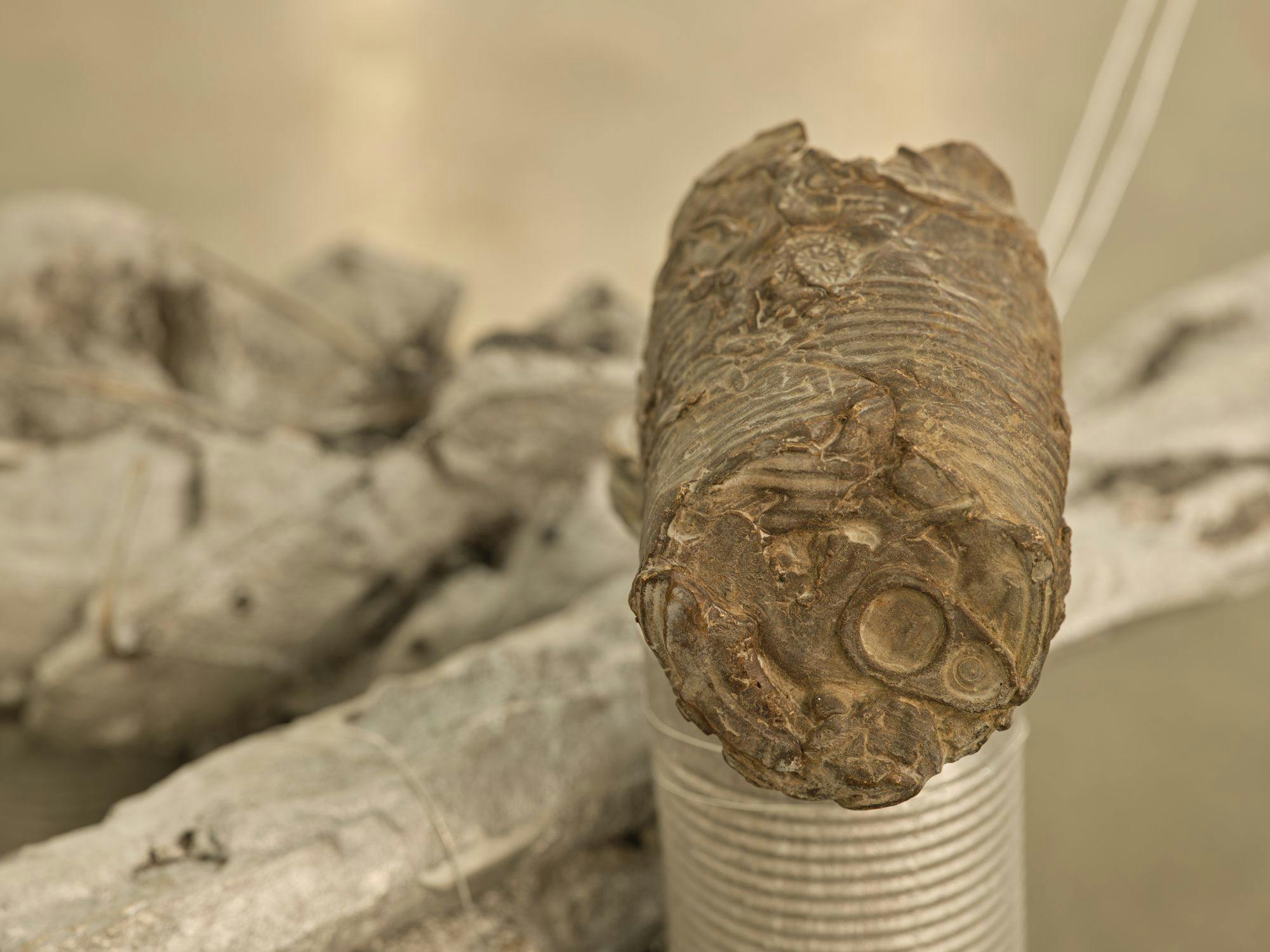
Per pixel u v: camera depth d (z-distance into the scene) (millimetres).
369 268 1054
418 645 755
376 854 493
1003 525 357
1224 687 858
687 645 365
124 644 676
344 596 743
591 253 1637
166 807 514
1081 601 646
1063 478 384
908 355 374
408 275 1053
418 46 2215
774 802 449
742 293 400
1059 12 2045
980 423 368
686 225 436
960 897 462
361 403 942
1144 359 922
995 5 2115
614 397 769
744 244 413
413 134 1928
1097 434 802
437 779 519
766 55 2070
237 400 922
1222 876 721
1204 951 672
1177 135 1485
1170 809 768
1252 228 1321
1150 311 963
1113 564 676
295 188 1795
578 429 769
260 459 754
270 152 1892
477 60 2152
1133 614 657
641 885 567
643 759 556
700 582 365
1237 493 738
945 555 360
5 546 703
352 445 893
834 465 360
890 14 2146
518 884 543
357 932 492
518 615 749
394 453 772
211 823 496
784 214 406
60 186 1787
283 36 2268
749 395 376
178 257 936
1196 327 920
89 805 750
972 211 410
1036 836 758
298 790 514
